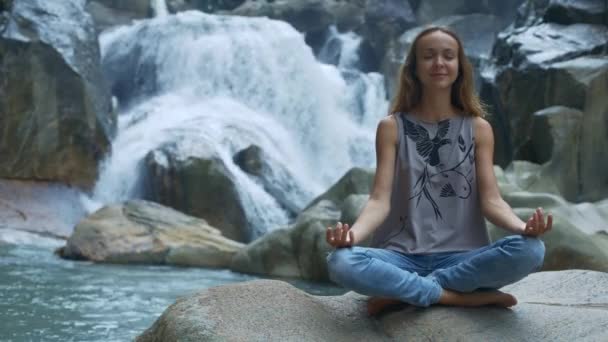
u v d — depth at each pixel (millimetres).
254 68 18500
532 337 2910
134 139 15398
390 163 3348
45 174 13734
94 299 6668
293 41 19234
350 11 23594
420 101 3471
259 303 3018
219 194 13586
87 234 10094
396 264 3191
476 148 3377
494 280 3062
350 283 2971
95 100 14445
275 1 23672
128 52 19234
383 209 3240
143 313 6031
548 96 12242
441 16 22406
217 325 2844
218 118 16391
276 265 9242
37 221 12633
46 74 13680
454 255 3229
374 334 3004
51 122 13719
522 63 12906
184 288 7617
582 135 11555
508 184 9531
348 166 18609
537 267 3023
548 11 13930
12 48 13359
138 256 9875
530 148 12203
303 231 9234
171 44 18797
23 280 7699
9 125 13328
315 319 3010
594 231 8797
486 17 21844
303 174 16891
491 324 2986
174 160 13820
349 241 3002
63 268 8867
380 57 22109
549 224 2949
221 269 9789
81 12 15023
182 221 10758
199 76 18344
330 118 19000
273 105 18328
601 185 11453
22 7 13977
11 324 5367
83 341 4871
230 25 19219
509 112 13016
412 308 3131
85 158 14141
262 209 14078
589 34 13125
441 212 3303
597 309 3162
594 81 11719
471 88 3434
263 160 15367
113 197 14250
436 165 3344
